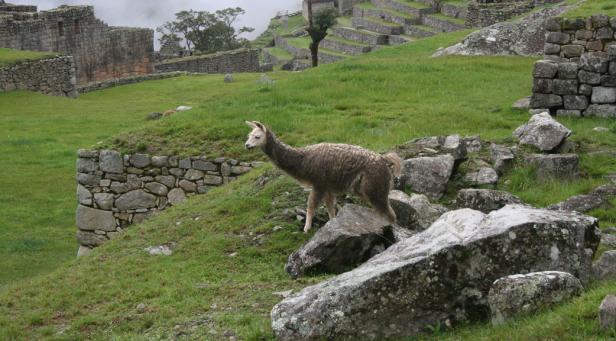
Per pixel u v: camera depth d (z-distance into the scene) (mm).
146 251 13000
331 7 86750
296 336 8391
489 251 8289
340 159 11281
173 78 54719
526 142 14633
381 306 8289
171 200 17375
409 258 8461
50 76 46719
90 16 62688
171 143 17672
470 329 8125
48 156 28734
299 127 17953
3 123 34844
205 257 12273
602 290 7773
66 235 21203
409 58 28031
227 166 16969
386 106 19734
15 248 19891
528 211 8797
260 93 21875
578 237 8422
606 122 16906
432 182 13227
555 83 17734
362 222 11078
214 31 100438
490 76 23500
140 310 10711
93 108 39625
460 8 67625
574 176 13602
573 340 7102
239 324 9477
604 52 19891
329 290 8453
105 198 17656
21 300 11914
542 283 7848
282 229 12617
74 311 11219
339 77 23406
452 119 17703
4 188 25000
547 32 20500
